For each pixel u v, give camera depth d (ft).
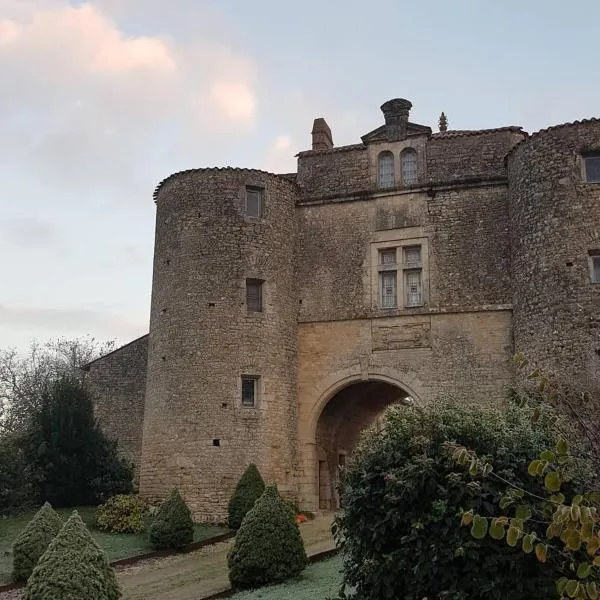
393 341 73.61
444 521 24.27
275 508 44.01
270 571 42.14
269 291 74.18
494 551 23.53
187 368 70.64
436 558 23.89
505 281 71.51
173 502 57.31
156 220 78.84
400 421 27.22
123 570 49.78
